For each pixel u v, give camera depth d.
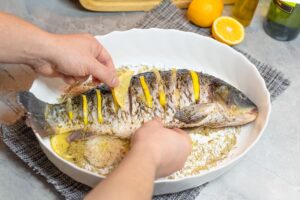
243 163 0.78
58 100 0.78
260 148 0.80
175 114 0.76
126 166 0.54
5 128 0.75
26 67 0.86
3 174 0.73
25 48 0.67
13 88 0.83
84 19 0.98
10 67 0.86
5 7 0.98
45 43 0.67
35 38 0.66
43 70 0.72
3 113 0.79
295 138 0.82
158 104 0.76
